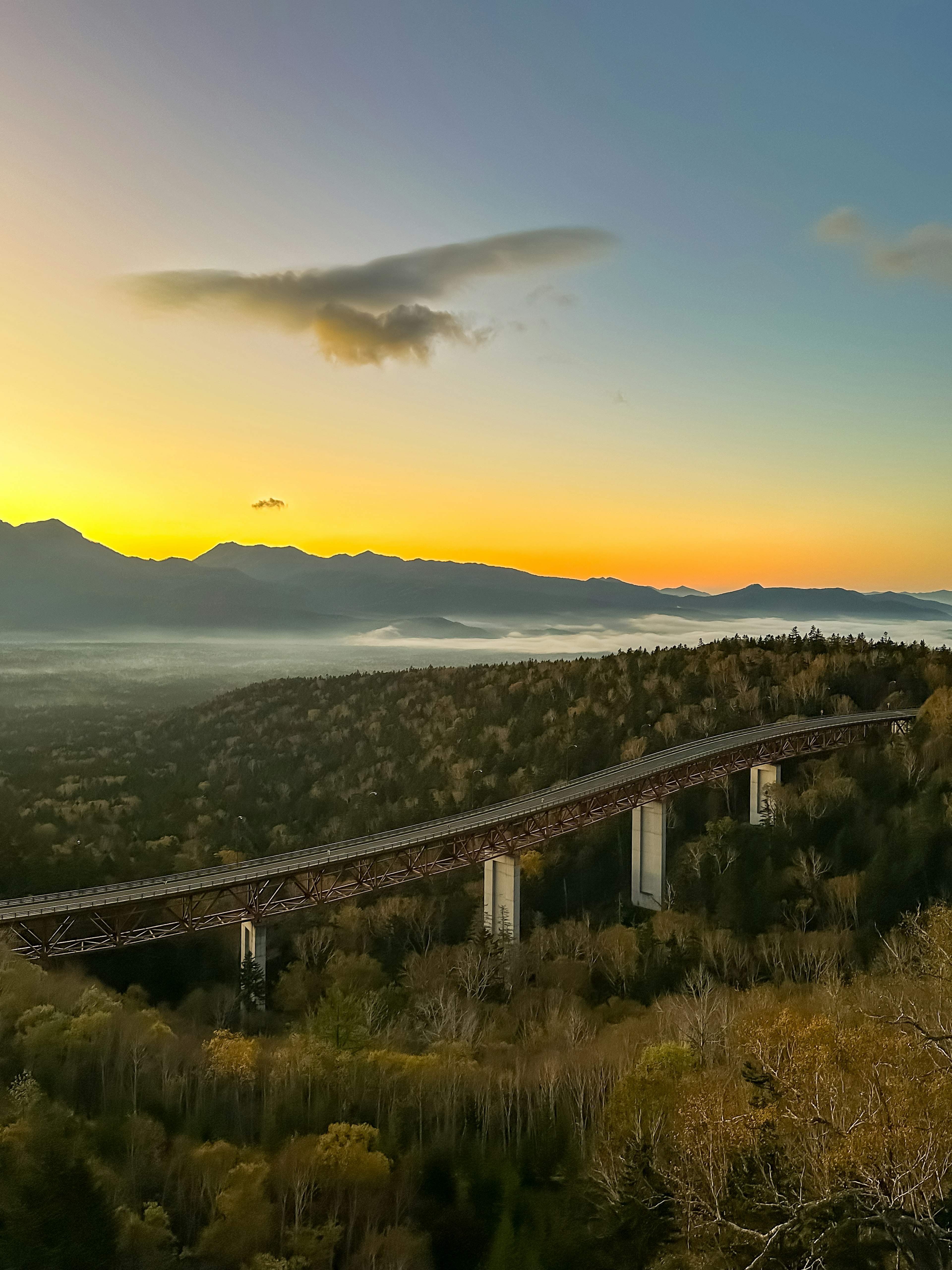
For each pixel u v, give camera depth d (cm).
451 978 10444
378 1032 8331
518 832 12581
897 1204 2652
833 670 19512
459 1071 7012
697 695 19212
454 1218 5562
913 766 13612
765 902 11494
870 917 10644
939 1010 4441
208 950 11500
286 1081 6888
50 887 13750
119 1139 5725
